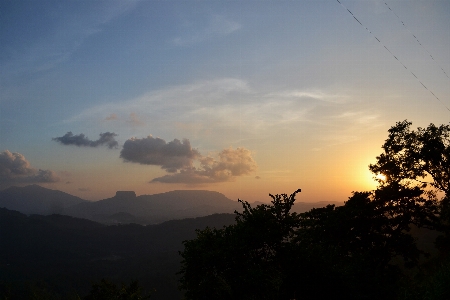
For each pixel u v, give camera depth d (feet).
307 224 75.05
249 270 63.36
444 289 38.88
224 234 72.95
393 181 119.34
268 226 69.97
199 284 65.77
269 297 64.13
